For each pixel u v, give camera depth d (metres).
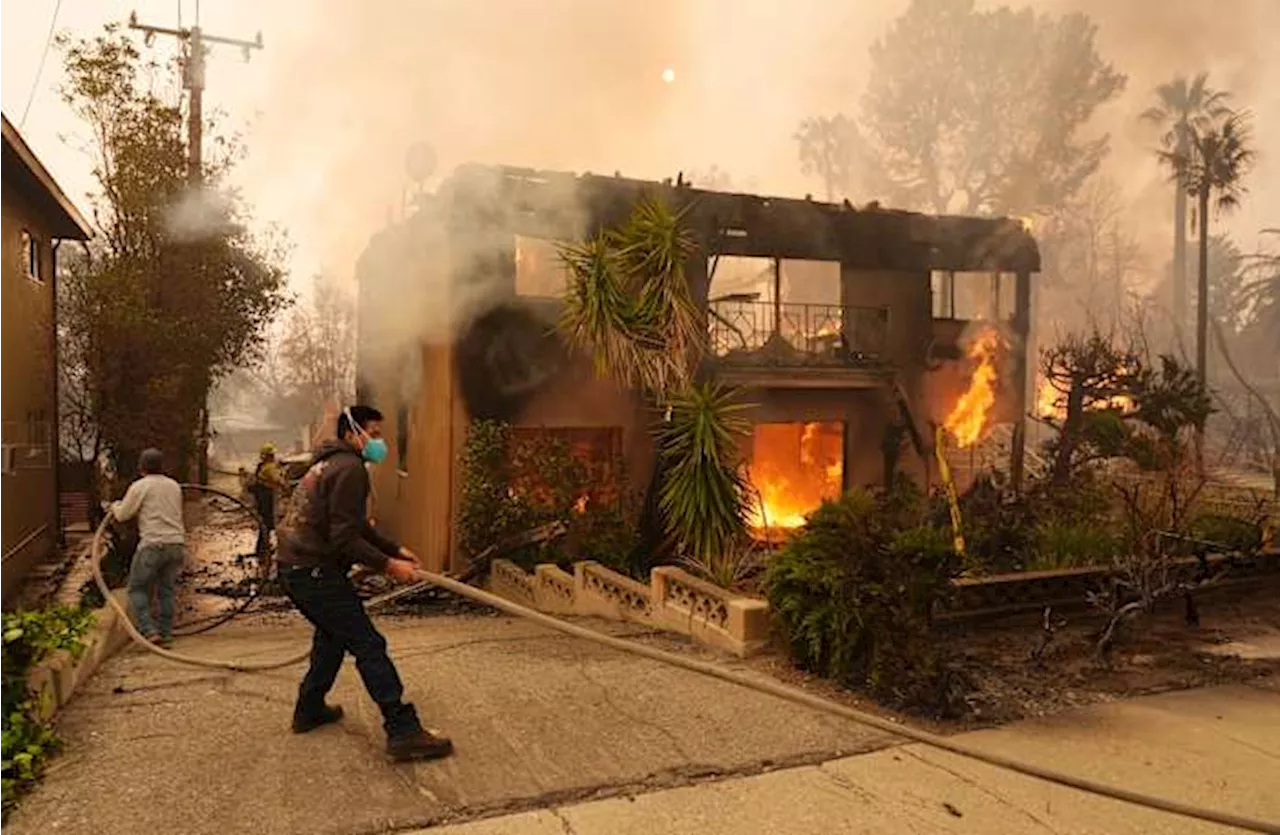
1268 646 6.70
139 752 3.99
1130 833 3.58
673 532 9.73
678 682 5.30
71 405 13.77
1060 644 6.61
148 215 12.65
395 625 8.62
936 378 14.02
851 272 14.45
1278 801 3.93
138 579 6.61
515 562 10.62
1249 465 23.52
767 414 12.77
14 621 4.20
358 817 3.42
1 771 3.55
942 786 3.95
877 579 5.45
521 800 3.62
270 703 4.71
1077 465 12.62
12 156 9.82
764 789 3.84
